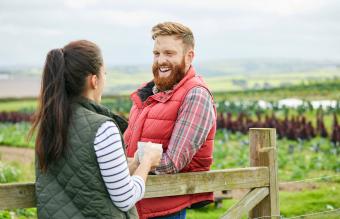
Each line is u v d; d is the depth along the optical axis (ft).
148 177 12.93
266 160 15.52
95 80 10.75
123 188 10.11
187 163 13.26
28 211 33.88
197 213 35.24
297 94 253.85
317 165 60.44
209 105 13.43
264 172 15.40
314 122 126.21
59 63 10.42
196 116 13.12
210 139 14.06
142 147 12.08
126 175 10.19
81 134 10.07
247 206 15.12
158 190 13.12
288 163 63.98
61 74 10.37
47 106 10.19
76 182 10.00
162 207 13.39
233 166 63.98
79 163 9.98
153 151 11.53
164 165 12.87
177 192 13.42
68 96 10.63
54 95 10.23
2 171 51.21
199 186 13.84
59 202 10.14
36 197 10.87
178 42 13.60
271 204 15.57
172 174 13.30
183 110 13.24
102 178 10.09
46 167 10.28
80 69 10.47
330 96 232.53
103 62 11.00
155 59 13.88
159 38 13.70
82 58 10.51
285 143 88.79
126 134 14.42
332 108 134.21
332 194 40.32
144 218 13.33
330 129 106.22
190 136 13.00
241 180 14.84
